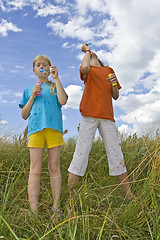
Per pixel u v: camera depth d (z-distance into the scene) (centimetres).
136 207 189
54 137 233
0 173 280
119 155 261
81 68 264
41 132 231
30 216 177
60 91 242
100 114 258
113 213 182
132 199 211
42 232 161
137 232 171
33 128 230
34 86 246
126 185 251
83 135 257
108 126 262
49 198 222
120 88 297
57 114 244
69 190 221
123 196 243
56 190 224
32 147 229
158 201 192
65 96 248
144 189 209
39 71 252
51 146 231
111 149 260
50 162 232
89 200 205
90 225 166
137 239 162
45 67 255
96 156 348
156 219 167
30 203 207
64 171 305
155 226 165
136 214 187
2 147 341
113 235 161
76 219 159
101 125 262
